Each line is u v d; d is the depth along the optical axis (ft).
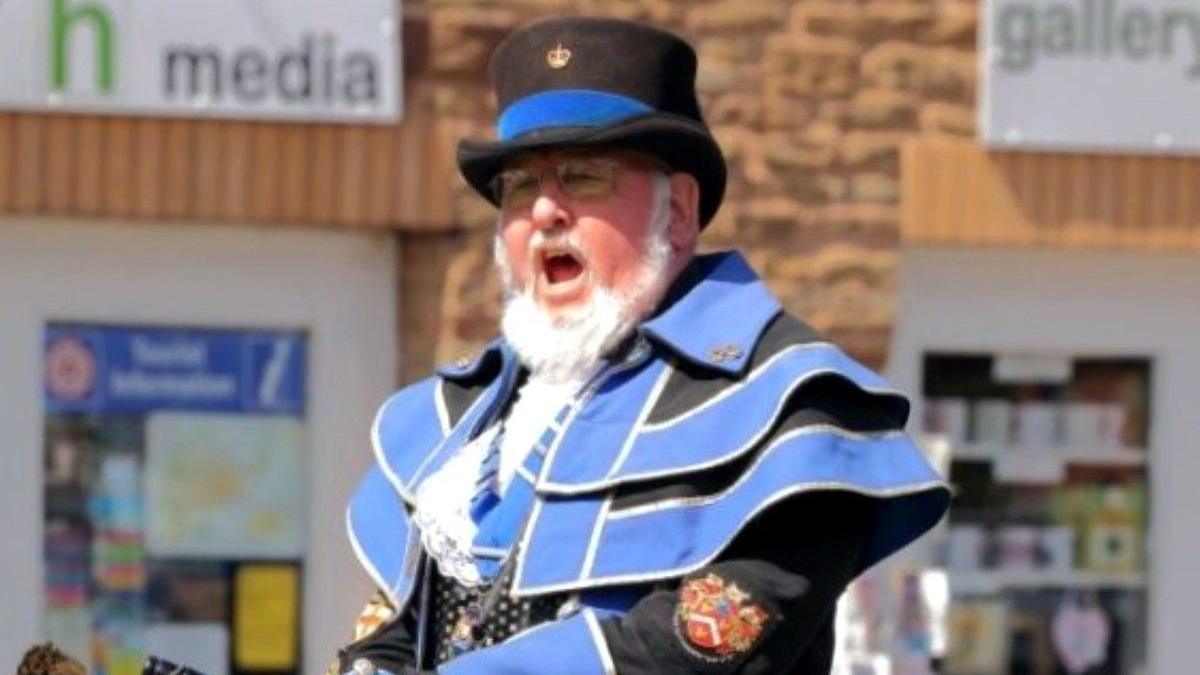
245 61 51.39
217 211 51.42
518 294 28.60
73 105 50.57
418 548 28.78
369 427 53.57
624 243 28.09
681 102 28.81
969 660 58.29
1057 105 55.72
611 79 28.25
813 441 26.68
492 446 28.58
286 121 51.65
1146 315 58.03
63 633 52.70
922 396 57.16
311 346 53.36
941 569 57.98
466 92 52.54
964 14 55.21
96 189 50.83
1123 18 55.93
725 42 53.93
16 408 51.93
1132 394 58.39
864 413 27.27
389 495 29.91
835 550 27.02
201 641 53.52
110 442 52.75
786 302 54.24
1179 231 56.54
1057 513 58.59
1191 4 56.24
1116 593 58.65
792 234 54.29
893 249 54.90
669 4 53.57
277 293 53.11
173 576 53.31
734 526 26.58
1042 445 58.44
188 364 53.06
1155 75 56.13
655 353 27.96
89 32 50.70
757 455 26.81
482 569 27.96
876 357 54.95
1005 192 55.52
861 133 54.65
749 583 26.55
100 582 52.90
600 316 27.94
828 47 54.44
